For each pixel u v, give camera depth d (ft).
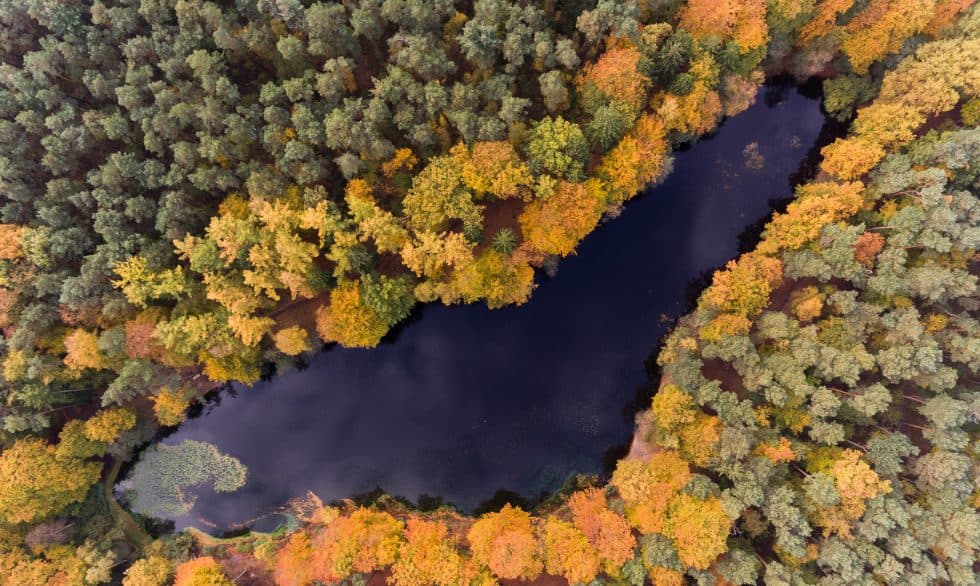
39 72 151.94
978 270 158.61
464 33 151.94
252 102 164.35
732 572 145.48
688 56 159.74
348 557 160.97
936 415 146.00
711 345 160.25
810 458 153.89
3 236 148.66
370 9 156.25
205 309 166.81
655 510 152.66
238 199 160.66
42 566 160.45
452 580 156.87
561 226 162.40
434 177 156.25
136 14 160.97
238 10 160.66
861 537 145.28
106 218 151.43
